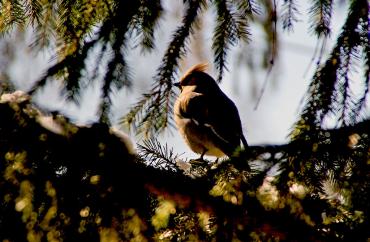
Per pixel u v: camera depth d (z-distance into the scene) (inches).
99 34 274.8
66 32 288.4
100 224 237.6
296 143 235.0
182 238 260.4
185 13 287.3
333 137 239.0
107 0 289.1
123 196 243.9
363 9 247.6
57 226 234.1
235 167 248.1
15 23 301.4
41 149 243.1
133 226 237.0
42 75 259.6
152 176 268.4
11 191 239.0
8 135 241.9
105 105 270.4
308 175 247.0
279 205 251.3
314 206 253.6
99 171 246.5
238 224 256.1
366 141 240.2
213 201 261.1
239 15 290.0
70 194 241.8
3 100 248.5
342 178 246.7
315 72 254.2
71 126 248.4
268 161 236.4
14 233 240.1
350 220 250.8
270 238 258.4
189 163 296.2
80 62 267.0
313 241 253.3
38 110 249.9
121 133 262.4
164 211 250.5
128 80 277.1
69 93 264.8
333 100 251.8
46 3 300.8
